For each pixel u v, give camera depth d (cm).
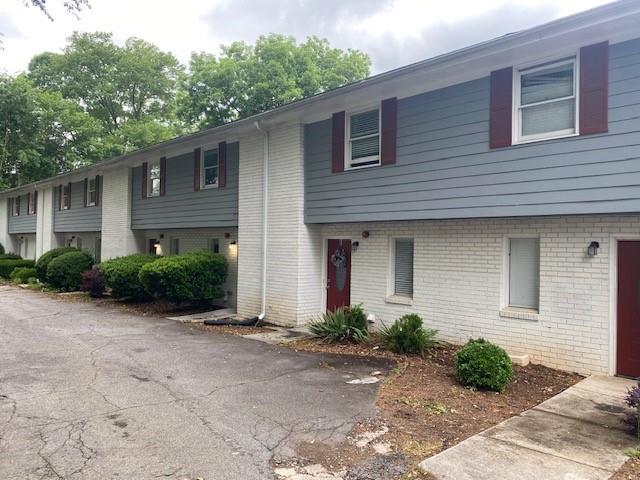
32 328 1110
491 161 777
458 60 764
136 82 3803
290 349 903
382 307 1030
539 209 716
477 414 554
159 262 1312
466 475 398
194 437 480
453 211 828
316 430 501
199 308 1432
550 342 761
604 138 654
